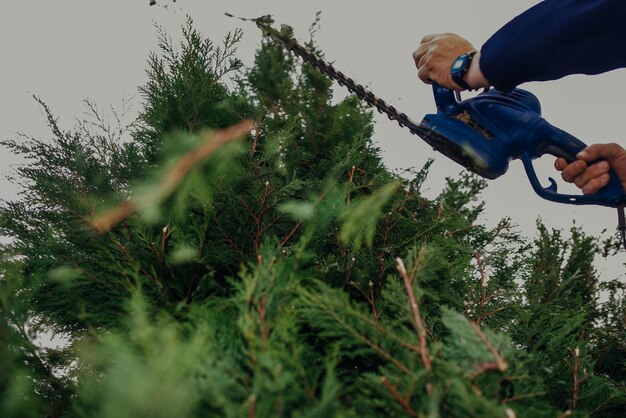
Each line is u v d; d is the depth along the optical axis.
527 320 1.81
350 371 1.42
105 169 2.08
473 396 0.89
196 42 2.27
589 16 1.81
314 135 2.36
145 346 0.90
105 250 1.51
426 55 2.47
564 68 1.99
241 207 1.79
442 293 1.80
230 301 1.17
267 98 2.39
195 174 1.10
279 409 0.89
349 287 1.75
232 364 1.00
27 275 1.66
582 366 1.60
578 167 2.24
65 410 1.40
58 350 1.46
